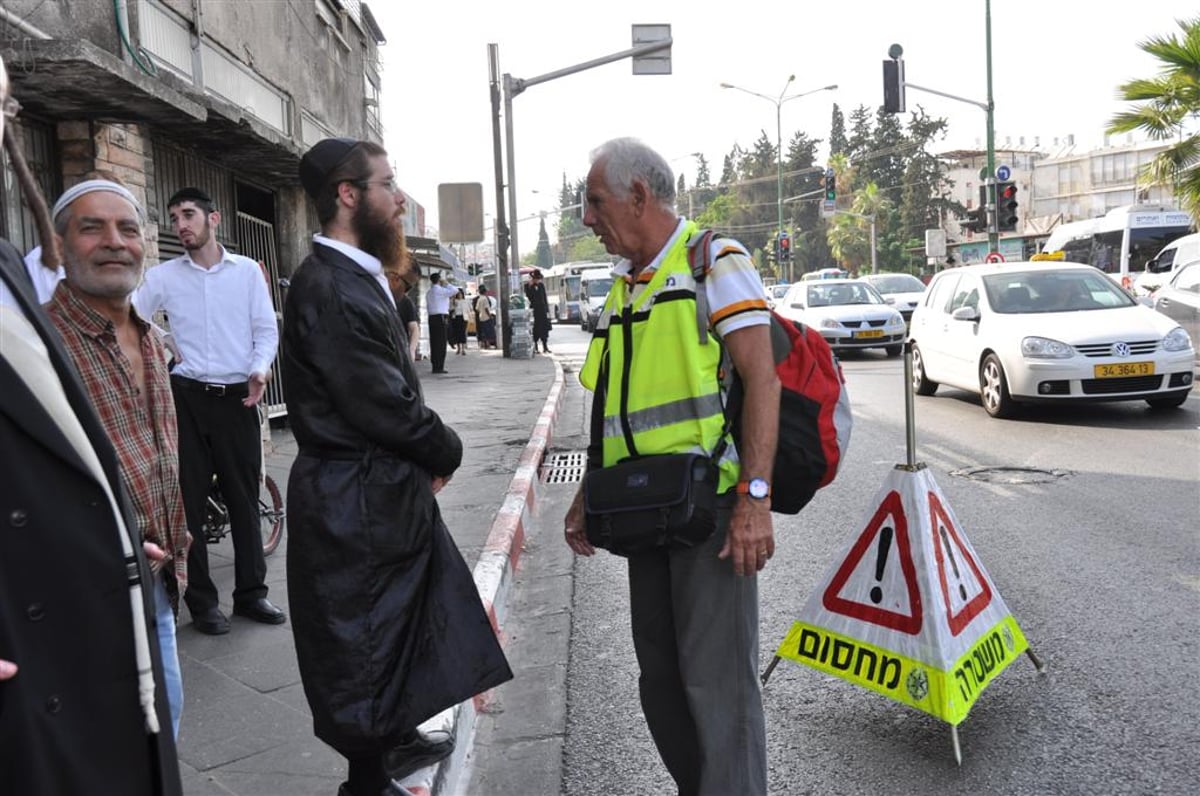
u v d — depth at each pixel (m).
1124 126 18.64
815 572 5.58
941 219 93.25
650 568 2.88
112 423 2.63
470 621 2.96
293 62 11.91
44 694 1.61
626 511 2.67
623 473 2.72
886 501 3.72
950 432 9.94
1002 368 10.55
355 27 15.69
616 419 2.81
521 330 22.67
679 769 2.97
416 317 13.98
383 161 2.92
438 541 2.97
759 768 2.80
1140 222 23.31
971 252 52.91
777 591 5.28
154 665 1.85
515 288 22.69
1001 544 5.92
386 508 2.80
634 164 2.76
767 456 2.64
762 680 4.15
